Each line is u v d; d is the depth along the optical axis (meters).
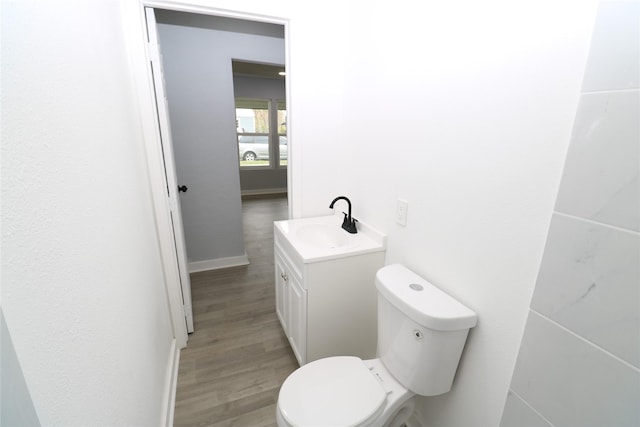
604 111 0.62
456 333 1.00
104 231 0.79
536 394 0.82
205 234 2.83
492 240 0.93
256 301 2.38
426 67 1.15
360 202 1.77
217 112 2.59
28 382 0.42
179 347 1.83
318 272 1.42
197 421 1.39
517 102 0.82
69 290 0.56
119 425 0.77
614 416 0.65
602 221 0.64
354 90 1.71
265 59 2.64
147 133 1.52
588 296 0.68
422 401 1.33
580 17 0.66
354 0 1.60
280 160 6.88
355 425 0.97
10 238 0.40
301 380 1.13
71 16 0.69
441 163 1.12
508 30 0.83
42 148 0.51
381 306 1.23
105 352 0.71
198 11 1.51
